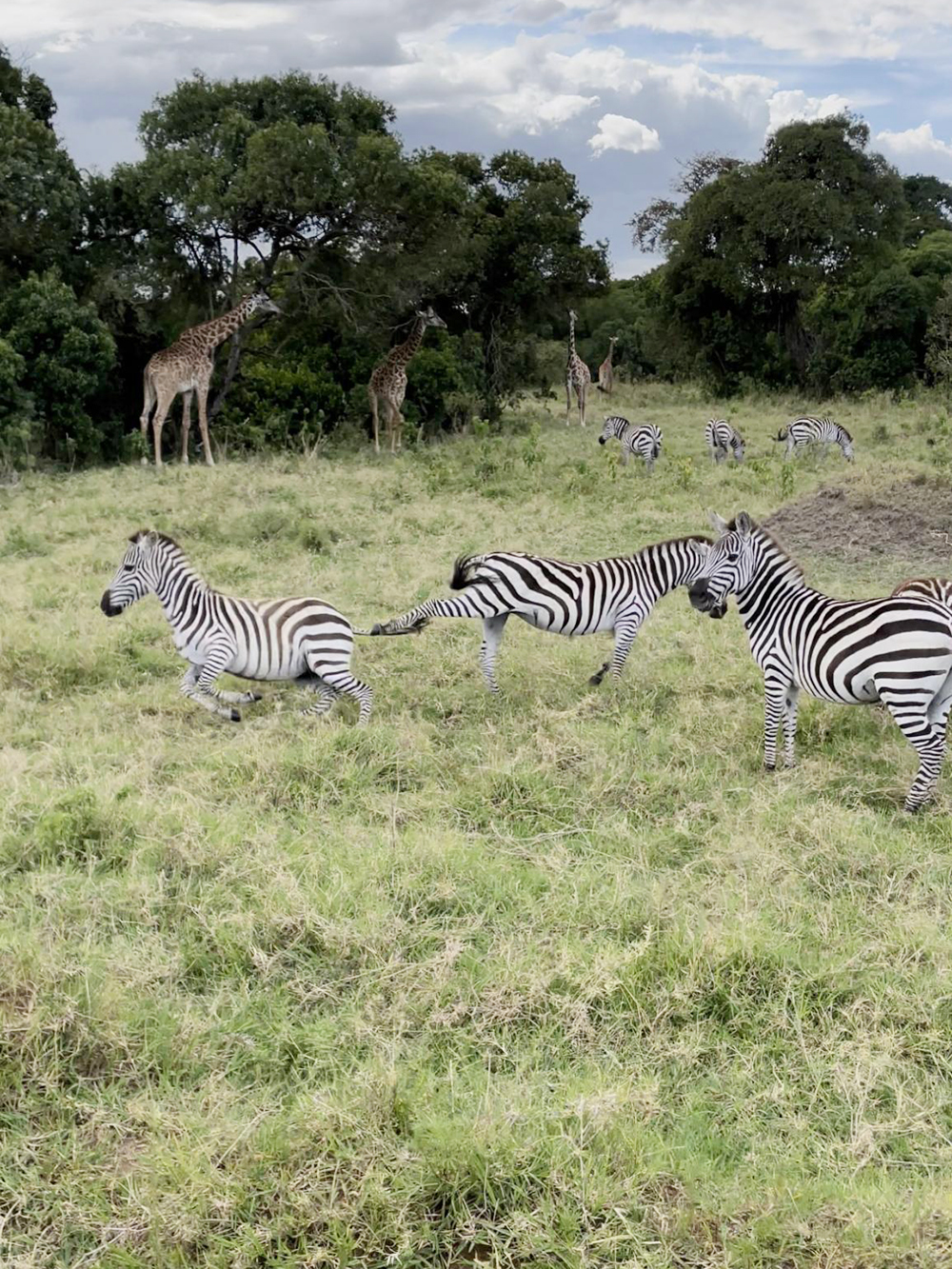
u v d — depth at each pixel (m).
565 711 7.20
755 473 16.00
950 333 25.25
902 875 5.17
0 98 19.23
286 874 4.95
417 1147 3.51
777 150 28.52
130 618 9.09
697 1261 3.22
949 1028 4.13
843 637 6.04
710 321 29.44
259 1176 3.43
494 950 4.57
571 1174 3.43
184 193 17.91
